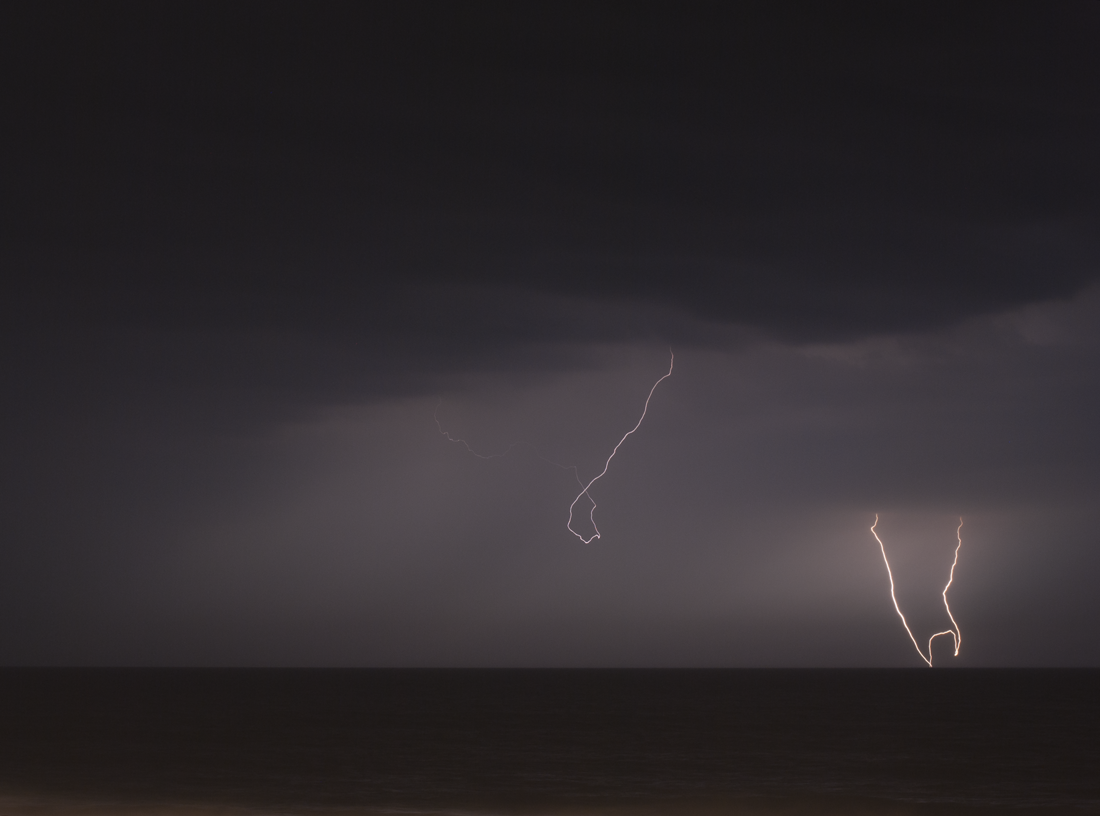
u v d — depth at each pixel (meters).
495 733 60.91
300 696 114.94
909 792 37.00
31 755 47.00
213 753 48.19
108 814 28.08
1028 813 31.94
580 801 33.91
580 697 116.31
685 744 54.19
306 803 32.88
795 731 63.44
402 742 54.47
